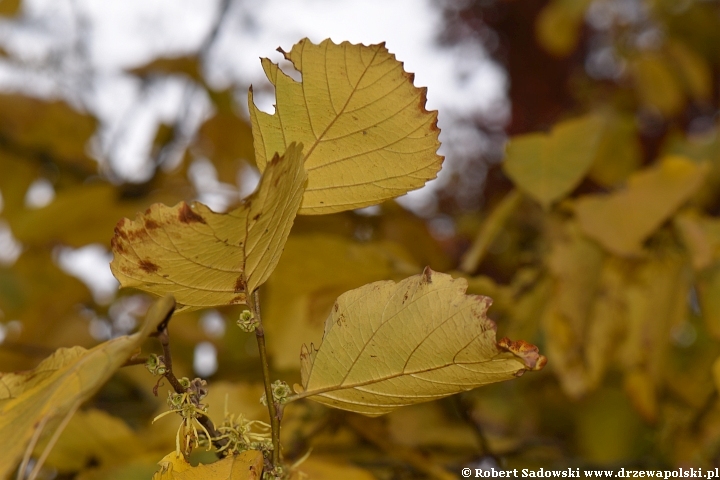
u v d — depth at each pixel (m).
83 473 1.05
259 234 0.82
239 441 0.84
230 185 2.08
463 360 0.83
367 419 1.17
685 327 1.87
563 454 1.52
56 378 0.79
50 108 2.06
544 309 1.30
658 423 1.53
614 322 1.30
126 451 1.08
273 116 0.85
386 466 1.18
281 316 1.24
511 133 2.75
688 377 1.56
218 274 0.83
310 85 0.84
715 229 1.29
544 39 2.55
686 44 2.48
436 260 1.84
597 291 1.29
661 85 2.38
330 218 1.76
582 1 2.45
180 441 0.84
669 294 1.28
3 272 1.88
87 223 1.81
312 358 0.85
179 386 0.83
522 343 0.82
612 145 1.92
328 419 1.14
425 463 1.12
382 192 0.86
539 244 1.59
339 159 0.85
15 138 2.02
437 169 0.85
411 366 0.84
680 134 2.28
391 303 0.84
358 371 0.85
